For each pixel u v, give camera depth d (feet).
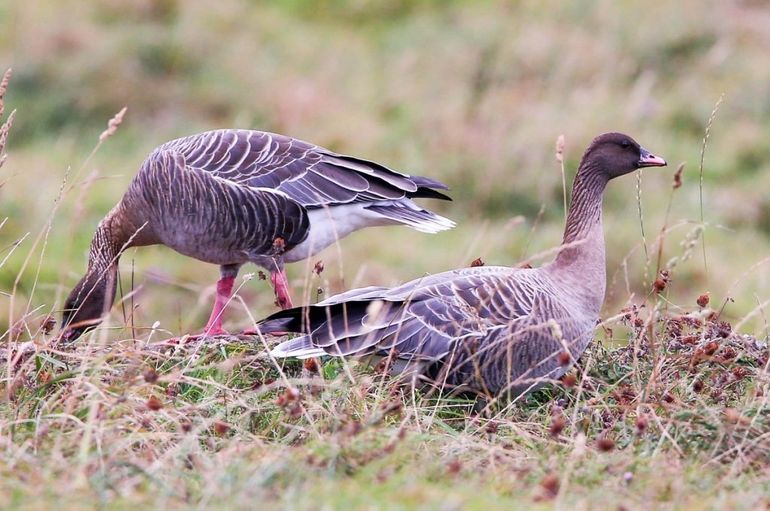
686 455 29.78
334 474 26.21
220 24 90.94
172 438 29.22
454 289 34.17
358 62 88.99
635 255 64.13
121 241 43.65
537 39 87.92
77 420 28.35
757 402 31.78
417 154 74.90
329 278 60.34
